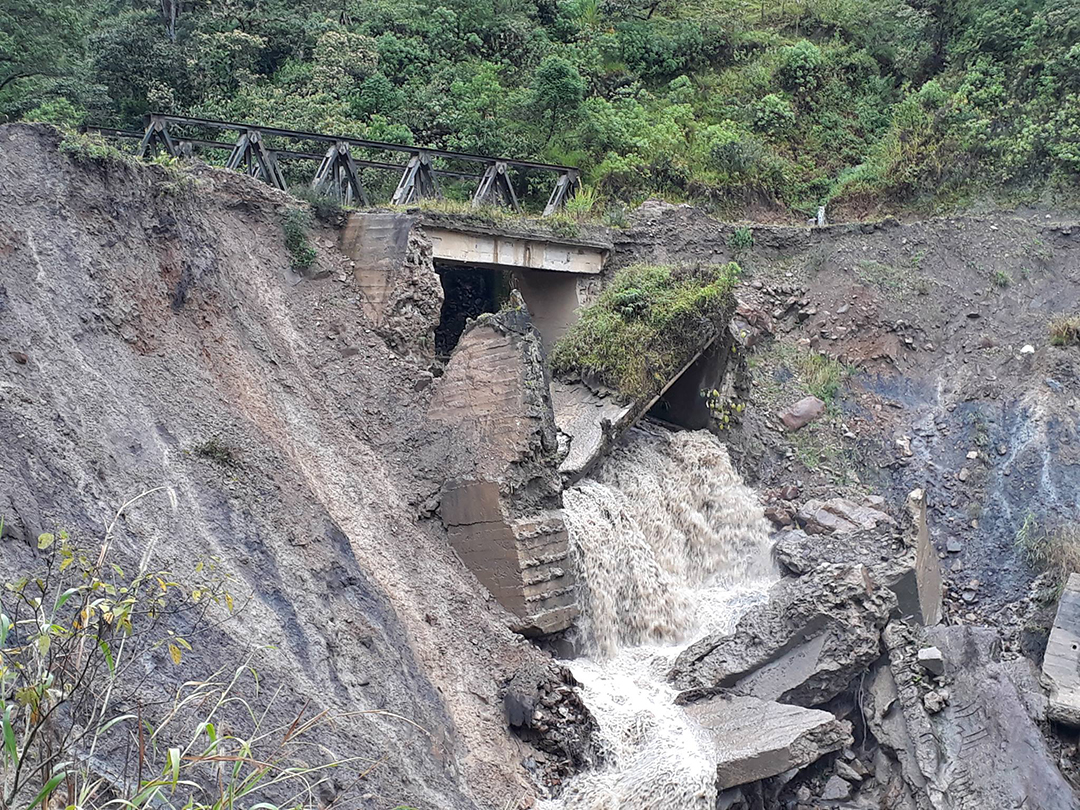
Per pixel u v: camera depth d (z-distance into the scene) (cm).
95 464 1164
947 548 2080
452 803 1170
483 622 1527
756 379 2480
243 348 1614
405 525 1595
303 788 980
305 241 1884
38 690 645
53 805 681
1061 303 2570
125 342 1396
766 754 1401
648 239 2658
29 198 1397
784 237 2802
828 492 2192
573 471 1853
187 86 2870
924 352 2558
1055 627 1688
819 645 1593
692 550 1995
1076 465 2170
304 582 1289
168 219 1581
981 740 1482
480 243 2225
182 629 1043
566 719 1405
